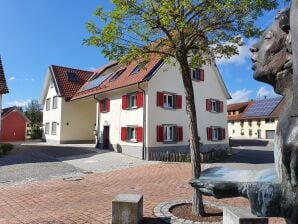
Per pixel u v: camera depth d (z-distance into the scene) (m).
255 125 50.22
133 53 7.15
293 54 1.36
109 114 23.31
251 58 1.79
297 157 1.30
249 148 29.59
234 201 8.05
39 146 25.95
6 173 13.58
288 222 1.55
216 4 6.11
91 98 26.41
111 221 6.38
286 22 1.54
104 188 10.24
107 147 23.48
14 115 36.56
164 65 20.55
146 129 19.45
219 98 25.45
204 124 23.77
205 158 18.80
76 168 15.15
